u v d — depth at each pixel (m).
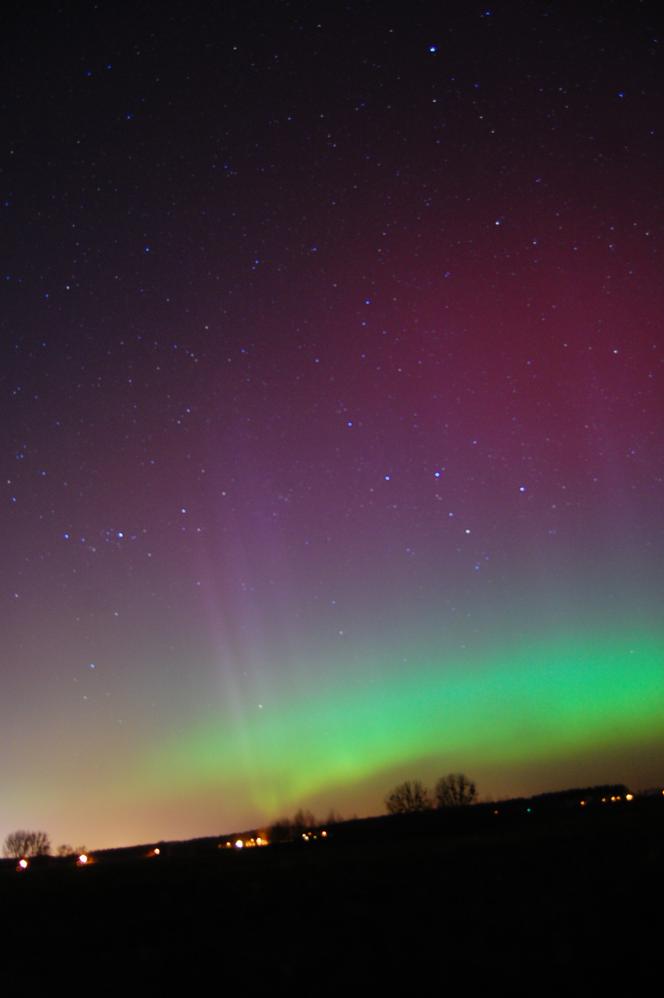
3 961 9.02
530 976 7.08
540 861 10.68
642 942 7.51
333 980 7.51
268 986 7.55
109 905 10.88
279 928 9.13
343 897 10.02
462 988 7.00
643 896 8.74
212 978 7.91
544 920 8.40
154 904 10.70
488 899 9.29
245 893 10.70
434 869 10.88
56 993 7.98
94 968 8.56
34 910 10.98
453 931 8.41
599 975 6.95
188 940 9.09
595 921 8.20
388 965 7.71
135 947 9.09
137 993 7.75
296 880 11.12
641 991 6.56
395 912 9.20
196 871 12.85
